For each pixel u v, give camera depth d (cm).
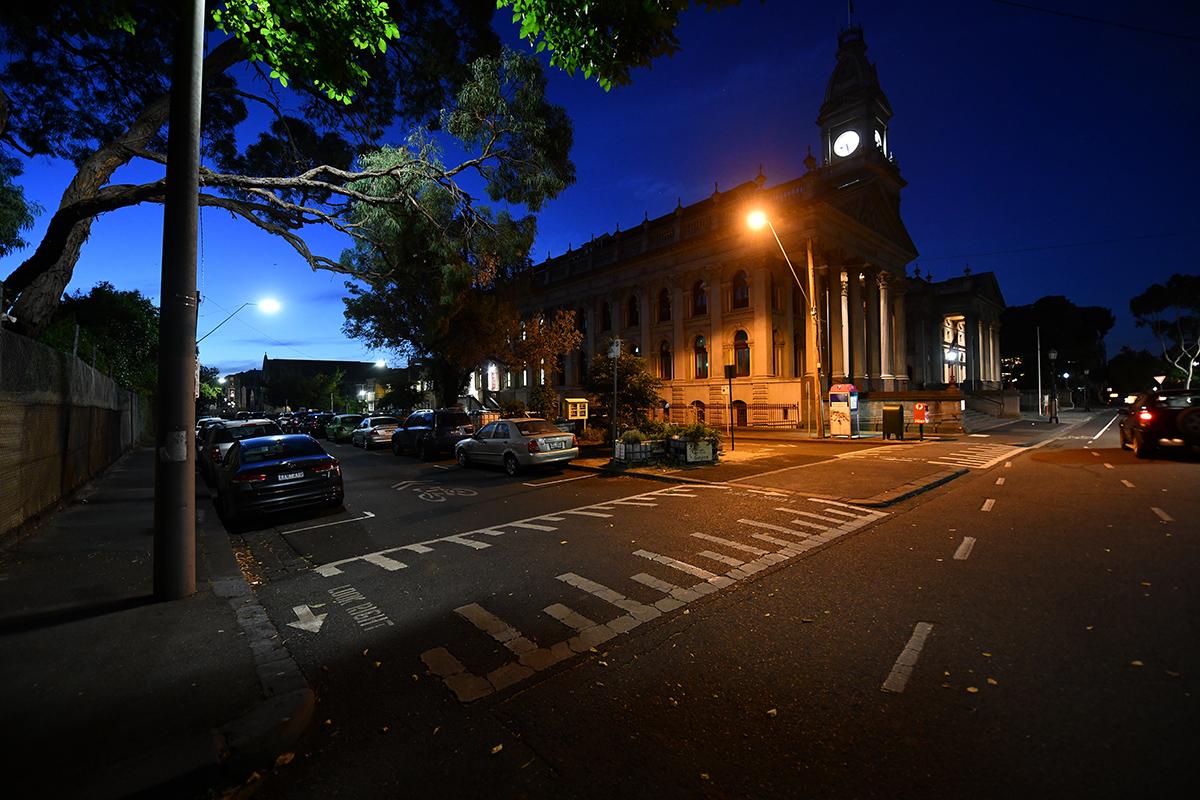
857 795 249
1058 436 2377
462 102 1188
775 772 267
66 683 354
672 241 3578
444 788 264
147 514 934
